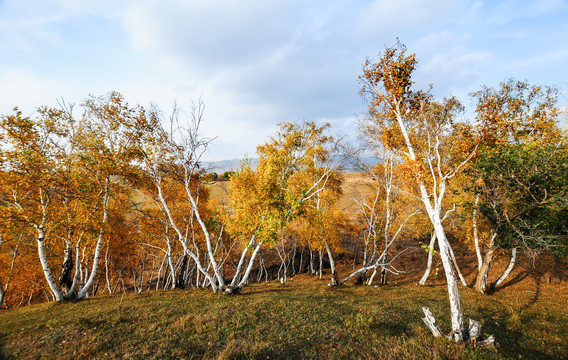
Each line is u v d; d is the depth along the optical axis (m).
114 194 19.34
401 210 27.12
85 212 17.06
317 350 8.59
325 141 22.95
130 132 18.56
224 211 19.23
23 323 10.92
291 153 22.42
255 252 18.34
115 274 35.06
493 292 20.17
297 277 39.28
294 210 18.55
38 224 15.46
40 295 33.34
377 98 13.41
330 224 27.09
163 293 18.33
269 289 22.03
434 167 14.17
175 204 25.33
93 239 19.05
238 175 17.81
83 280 27.56
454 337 8.95
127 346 8.55
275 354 8.16
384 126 14.66
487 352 8.33
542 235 16.70
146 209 25.89
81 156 16.69
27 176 14.23
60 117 16.94
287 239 45.47
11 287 24.97
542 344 10.10
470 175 19.27
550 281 21.34
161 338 9.18
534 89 16.17
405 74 12.34
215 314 11.62
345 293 19.52
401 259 36.62
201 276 36.66
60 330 9.77
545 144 16.94
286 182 21.34
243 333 9.72
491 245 20.30
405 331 10.46
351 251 46.75
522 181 17.12
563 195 15.30
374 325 10.73
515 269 25.11
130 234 26.05
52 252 23.39
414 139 13.67
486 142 11.53
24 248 24.34
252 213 17.95
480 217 21.64
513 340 10.62
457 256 32.78
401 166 12.03
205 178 20.91
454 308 9.23
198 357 7.95
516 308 15.28
